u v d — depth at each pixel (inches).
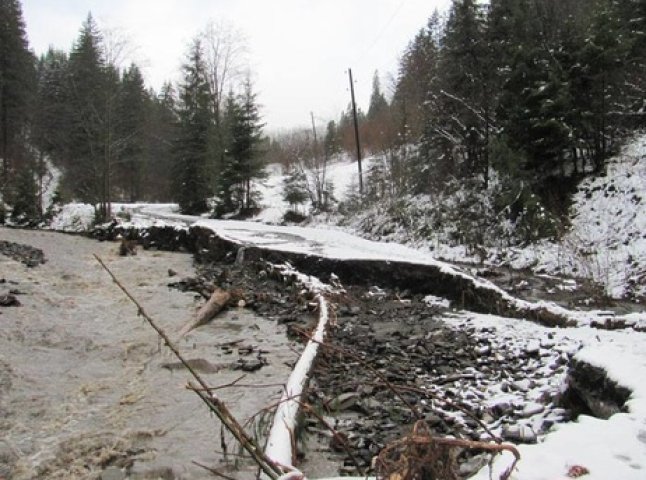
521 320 351.9
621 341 232.1
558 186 652.1
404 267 453.4
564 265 518.6
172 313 391.5
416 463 92.8
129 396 239.0
